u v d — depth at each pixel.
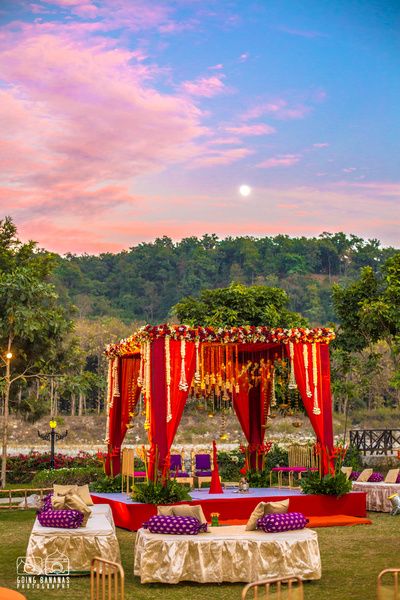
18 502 20.86
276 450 24.06
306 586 9.98
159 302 131.88
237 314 30.33
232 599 9.29
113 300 131.00
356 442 27.05
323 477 16.81
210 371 17.69
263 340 16.73
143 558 10.18
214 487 17.19
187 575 10.14
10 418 51.12
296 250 147.50
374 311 26.98
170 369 15.57
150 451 15.48
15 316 28.80
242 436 52.19
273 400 19.84
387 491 17.86
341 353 28.50
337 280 140.75
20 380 31.52
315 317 121.25
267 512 10.81
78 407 63.16
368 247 152.50
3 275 30.08
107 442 19.20
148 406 15.62
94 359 65.44
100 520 11.98
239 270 138.50
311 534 10.52
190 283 134.38
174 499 15.30
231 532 10.74
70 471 23.42
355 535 14.34
